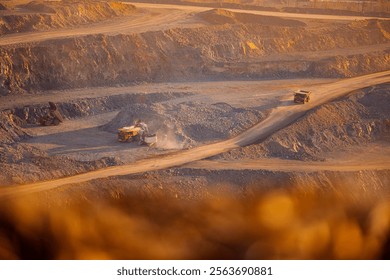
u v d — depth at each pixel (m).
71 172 184.62
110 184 171.88
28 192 168.00
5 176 176.88
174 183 175.12
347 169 194.50
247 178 179.62
